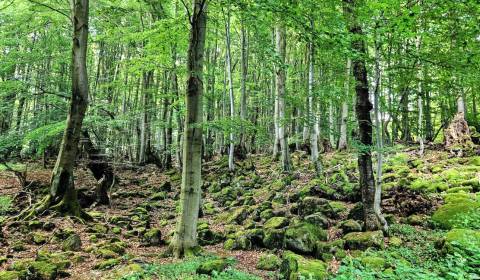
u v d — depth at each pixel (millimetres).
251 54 28625
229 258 7582
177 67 19344
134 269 6684
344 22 7527
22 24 17781
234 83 28359
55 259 7434
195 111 8203
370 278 4953
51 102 16297
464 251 5867
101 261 7527
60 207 11227
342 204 11188
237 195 15289
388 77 9133
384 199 10977
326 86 11180
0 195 14297
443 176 12578
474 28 7039
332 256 7238
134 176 22109
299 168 17609
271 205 12141
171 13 21938
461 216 7551
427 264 6320
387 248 7379
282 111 17062
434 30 7613
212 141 31438
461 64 7473
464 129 16797
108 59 31234
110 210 13711
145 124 25547
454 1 6445
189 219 8070
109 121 15188
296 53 23812
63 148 11852
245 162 21062
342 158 17891
